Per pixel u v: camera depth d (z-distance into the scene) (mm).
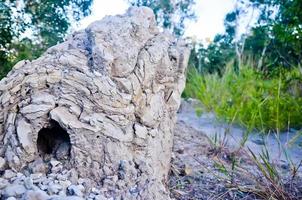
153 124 2150
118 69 1990
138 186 1740
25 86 1878
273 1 5941
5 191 1479
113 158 1821
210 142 3688
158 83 2344
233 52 9078
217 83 6219
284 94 4688
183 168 2828
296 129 4598
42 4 3803
